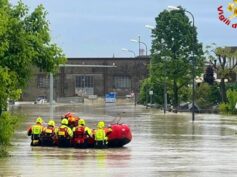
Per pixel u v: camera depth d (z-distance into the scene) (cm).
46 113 7469
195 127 5066
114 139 3222
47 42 3014
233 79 10300
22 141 3575
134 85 16400
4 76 2591
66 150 3052
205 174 2045
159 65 9288
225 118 6731
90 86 16500
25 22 2953
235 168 2239
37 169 2173
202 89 9256
